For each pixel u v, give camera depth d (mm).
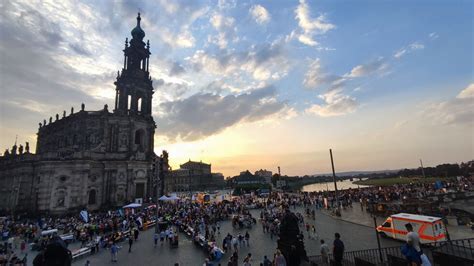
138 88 87562
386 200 61750
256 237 40156
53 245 6086
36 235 45531
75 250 35375
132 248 36281
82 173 70250
